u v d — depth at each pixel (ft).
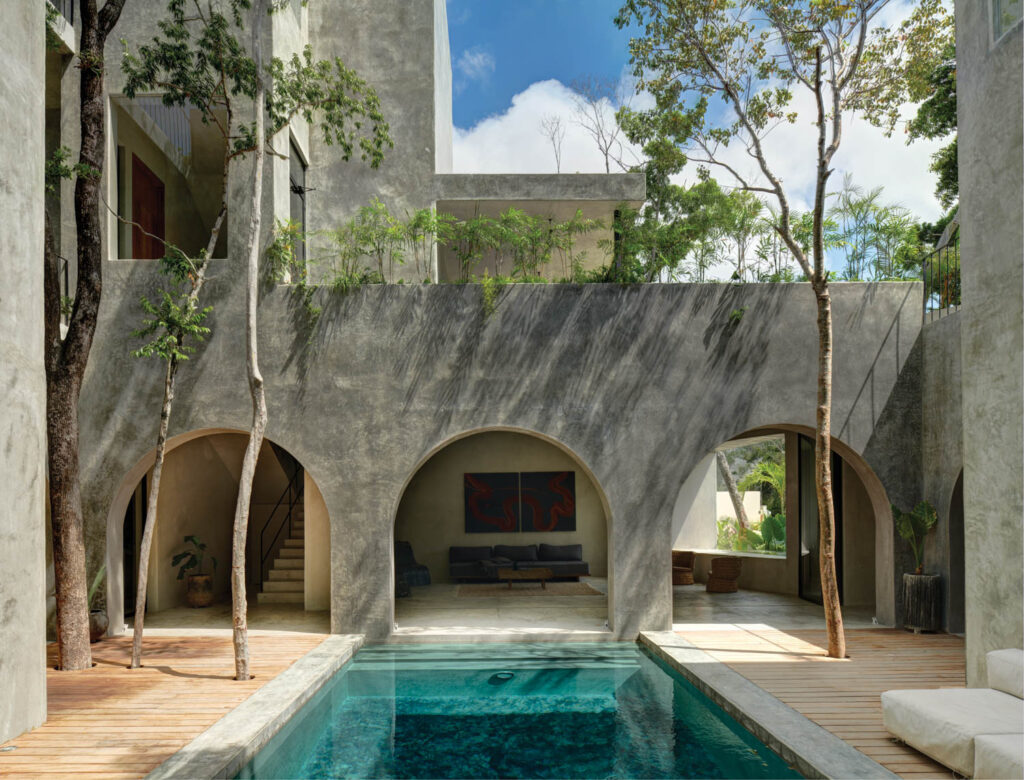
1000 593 19.71
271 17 32.30
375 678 26.25
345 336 31.81
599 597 41.42
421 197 40.75
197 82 27.07
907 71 27.22
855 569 38.32
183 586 40.24
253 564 47.11
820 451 27.12
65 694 22.49
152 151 40.29
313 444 31.55
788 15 26.45
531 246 35.42
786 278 34.55
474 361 31.83
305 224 40.11
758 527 71.41
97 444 31.37
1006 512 19.44
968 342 21.34
